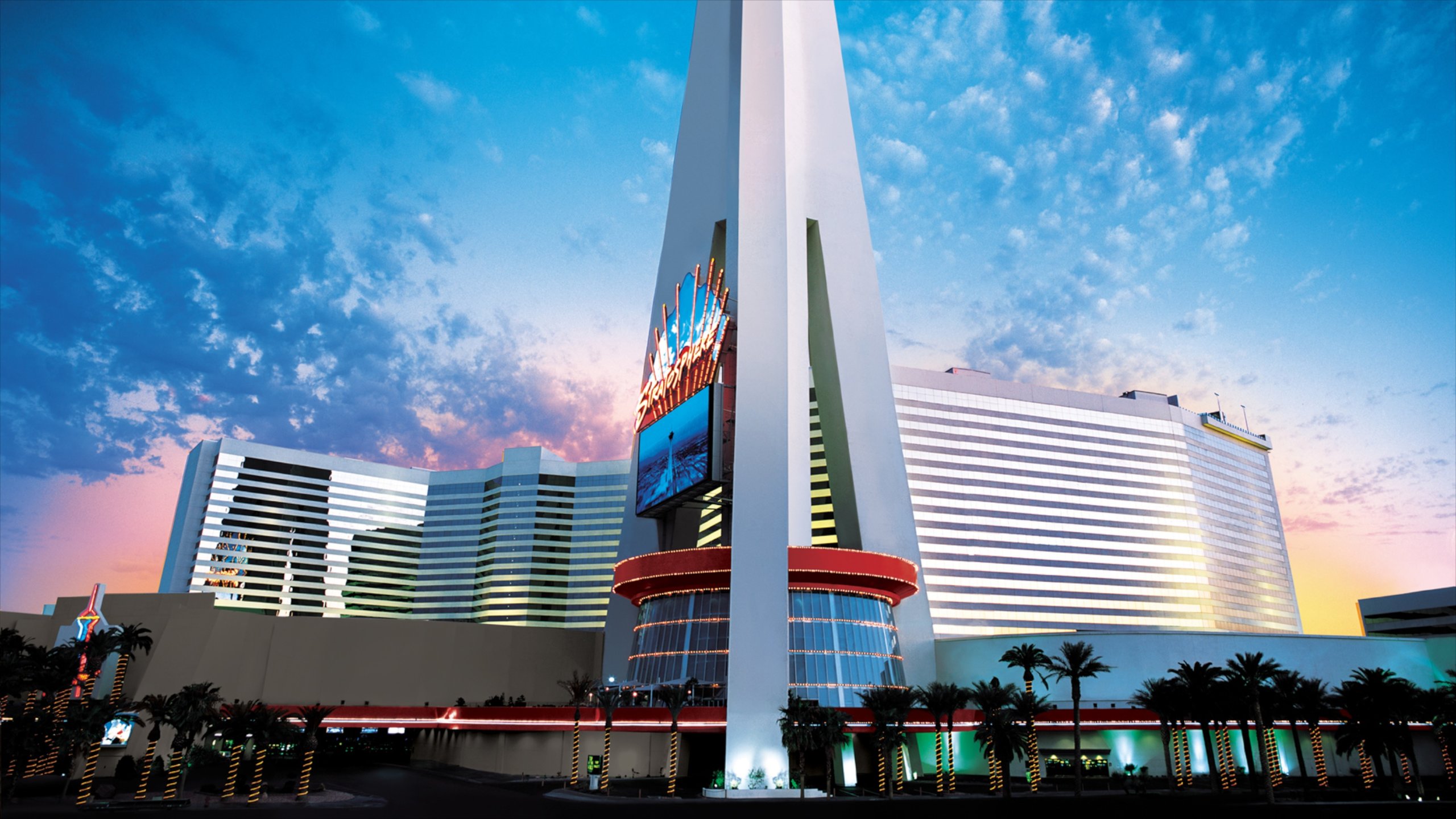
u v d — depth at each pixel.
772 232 83.38
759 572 71.06
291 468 197.12
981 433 149.75
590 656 101.38
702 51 106.56
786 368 78.50
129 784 66.38
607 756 64.56
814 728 65.06
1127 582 152.38
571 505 194.62
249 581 186.75
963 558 141.88
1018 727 69.38
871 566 80.25
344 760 95.50
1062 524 150.50
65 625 81.12
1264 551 179.88
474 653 95.31
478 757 81.56
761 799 62.47
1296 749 91.75
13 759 55.97
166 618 81.50
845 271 96.00
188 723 57.09
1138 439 163.38
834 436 93.44
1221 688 72.31
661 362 95.75
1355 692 71.69
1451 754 77.44
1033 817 50.34
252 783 55.22
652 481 90.69
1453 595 125.50
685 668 76.88
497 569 190.88
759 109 88.94
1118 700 89.44
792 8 101.06
